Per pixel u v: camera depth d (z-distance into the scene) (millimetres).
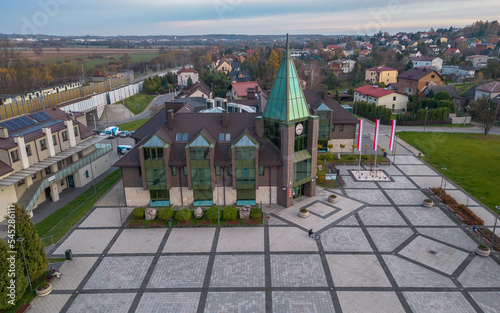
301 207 44812
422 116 89625
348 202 46188
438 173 56750
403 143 73750
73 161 52906
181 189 45062
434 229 39312
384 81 142500
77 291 30062
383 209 44156
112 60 199875
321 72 163750
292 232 39000
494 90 98250
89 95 104188
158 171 43375
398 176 55438
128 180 44969
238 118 47688
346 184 52250
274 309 27641
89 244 37344
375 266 32875
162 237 38531
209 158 42688
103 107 105000
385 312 27188
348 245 36344
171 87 150625
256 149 42156
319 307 27797
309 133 45156
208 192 45219
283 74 42406
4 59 105312
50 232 39688
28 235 29594
